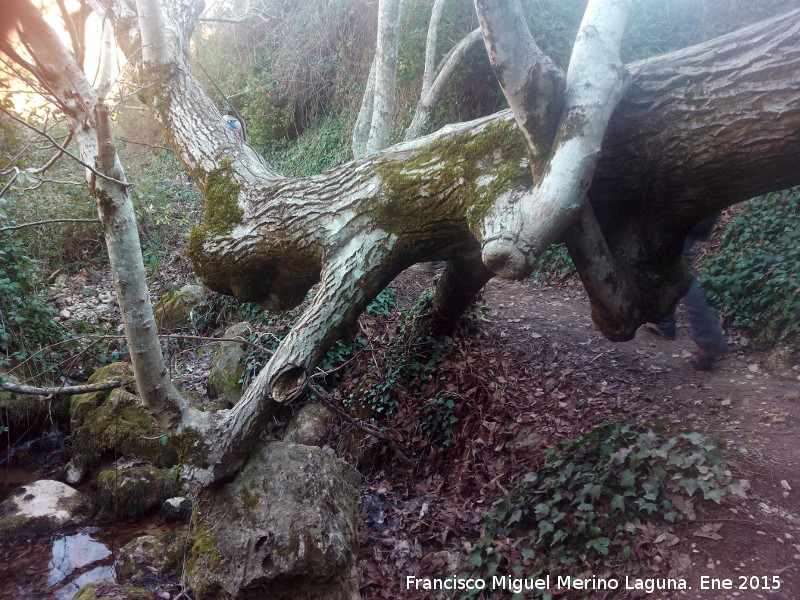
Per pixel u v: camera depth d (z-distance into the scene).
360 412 5.46
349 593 3.49
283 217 3.85
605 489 3.34
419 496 4.65
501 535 3.69
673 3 8.65
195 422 3.54
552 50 8.50
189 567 3.46
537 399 5.03
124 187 3.03
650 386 4.82
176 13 4.99
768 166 2.56
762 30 2.51
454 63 6.76
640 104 2.78
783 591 2.58
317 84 12.74
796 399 4.09
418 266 8.23
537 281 7.77
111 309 8.20
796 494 3.11
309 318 3.61
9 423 6.03
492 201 2.96
